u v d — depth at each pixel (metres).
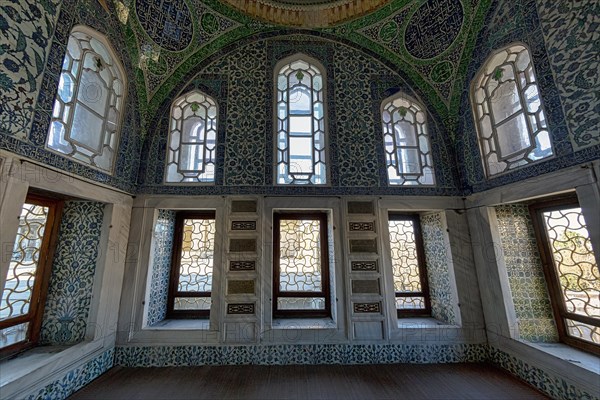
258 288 2.41
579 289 1.94
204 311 2.70
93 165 2.06
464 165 2.65
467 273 2.49
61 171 1.77
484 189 2.42
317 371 2.20
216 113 2.77
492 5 2.33
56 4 1.74
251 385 1.99
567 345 2.00
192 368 2.23
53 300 2.04
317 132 2.80
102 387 1.93
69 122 1.86
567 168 1.75
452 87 2.75
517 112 2.15
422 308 2.78
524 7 2.05
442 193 2.66
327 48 2.96
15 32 1.47
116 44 2.31
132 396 1.84
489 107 2.42
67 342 1.99
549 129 1.87
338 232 2.54
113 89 2.32
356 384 2.01
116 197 2.29
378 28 2.83
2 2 1.41
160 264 2.61
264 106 2.78
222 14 2.71
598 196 1.59
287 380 2.06
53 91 1.71
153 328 2.34
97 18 2.09
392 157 2.78
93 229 2.19
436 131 2.82
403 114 2.89
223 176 2.60
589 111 1.64
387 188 2.65
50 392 1.68
